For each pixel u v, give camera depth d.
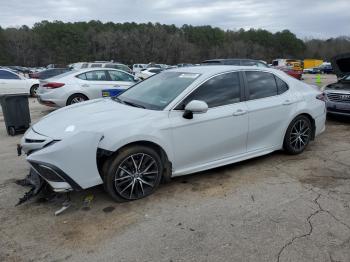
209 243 3.04
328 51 115.50
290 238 3.10
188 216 3.51
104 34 92.38
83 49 89.81
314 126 5.60
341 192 4.06
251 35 117.06
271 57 113.31
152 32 95.38
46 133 3.63
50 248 3.00
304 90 5.51
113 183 3.66
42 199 3.86
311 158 5.31
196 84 4.28
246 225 3.32
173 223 3.38
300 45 117.81
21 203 3.74
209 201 3.84
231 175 4.59
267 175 4.60
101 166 3.72
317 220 3.41
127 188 3.78
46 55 89.25
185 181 4.39
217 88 4.44
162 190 4.12
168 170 4.05
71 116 4.00
